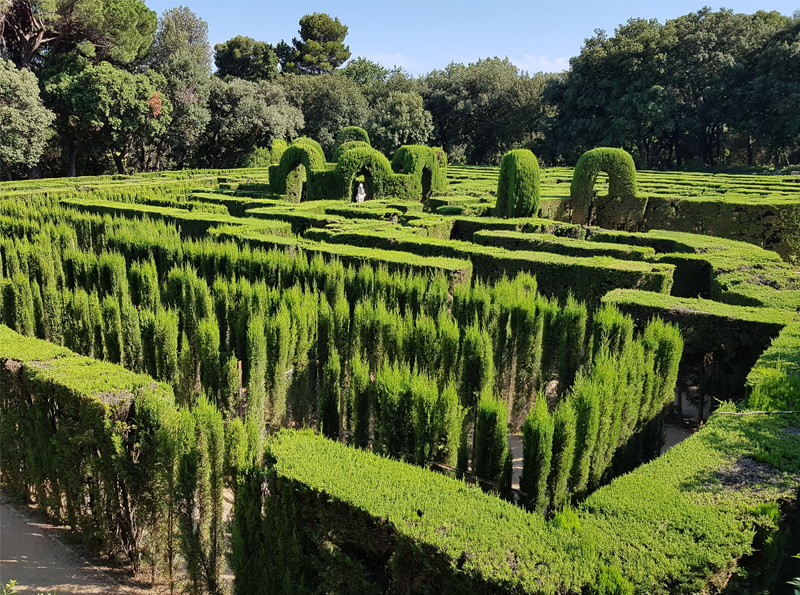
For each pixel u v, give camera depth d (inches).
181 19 2421.3
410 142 2458.2
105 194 1184.2
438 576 165.2
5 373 290.5
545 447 223.1
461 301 420.2
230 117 2116.1
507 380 415.8
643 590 148.6
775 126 1867.6
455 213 846.5
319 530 192.9
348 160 978.1
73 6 1621.6
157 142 2018.9
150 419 237.0
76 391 252.2
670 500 185.6
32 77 1469.0
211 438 227.1
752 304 437.4
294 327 374.6
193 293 450.6
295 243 596.4
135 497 241.3
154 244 606.5
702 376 395.5
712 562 157.3
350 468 203.5
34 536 270.7
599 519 175.8
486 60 2773.1
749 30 1940.2
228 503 299.1
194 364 436.8
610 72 2075.5
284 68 3139.8
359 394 294.0
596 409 247.3
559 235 725.9
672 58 1975.9
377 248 622.5
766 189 1090.1
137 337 402.3
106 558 259.4
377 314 396.5
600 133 2121.1
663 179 1353.3
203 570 233.3
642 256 581.3
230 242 608.7
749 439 230.7
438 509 179.8
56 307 455.8
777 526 180.9
